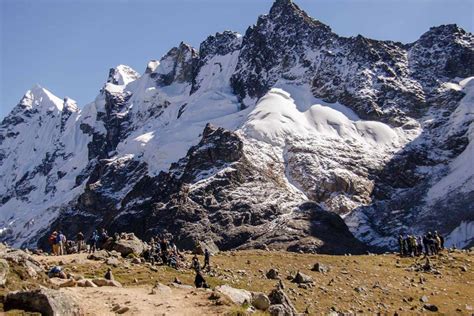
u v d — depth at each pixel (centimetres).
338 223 13138
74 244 5159
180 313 2384
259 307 2659
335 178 16125
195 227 12731
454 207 14662
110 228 15412
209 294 2733
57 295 2116
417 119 19762
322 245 11919
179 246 12300
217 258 5025
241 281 3972
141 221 14812
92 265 3559
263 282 4062
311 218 13100
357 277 4772
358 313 3647
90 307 2427
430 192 16138
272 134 17450
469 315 3931
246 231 12688
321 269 4844
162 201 14350
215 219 13112
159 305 2512
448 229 13962
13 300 2066
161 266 3900
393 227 14812
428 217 14725
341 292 4178
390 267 5350
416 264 5512
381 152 17812
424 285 4738
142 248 4466
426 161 17675
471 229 13488
